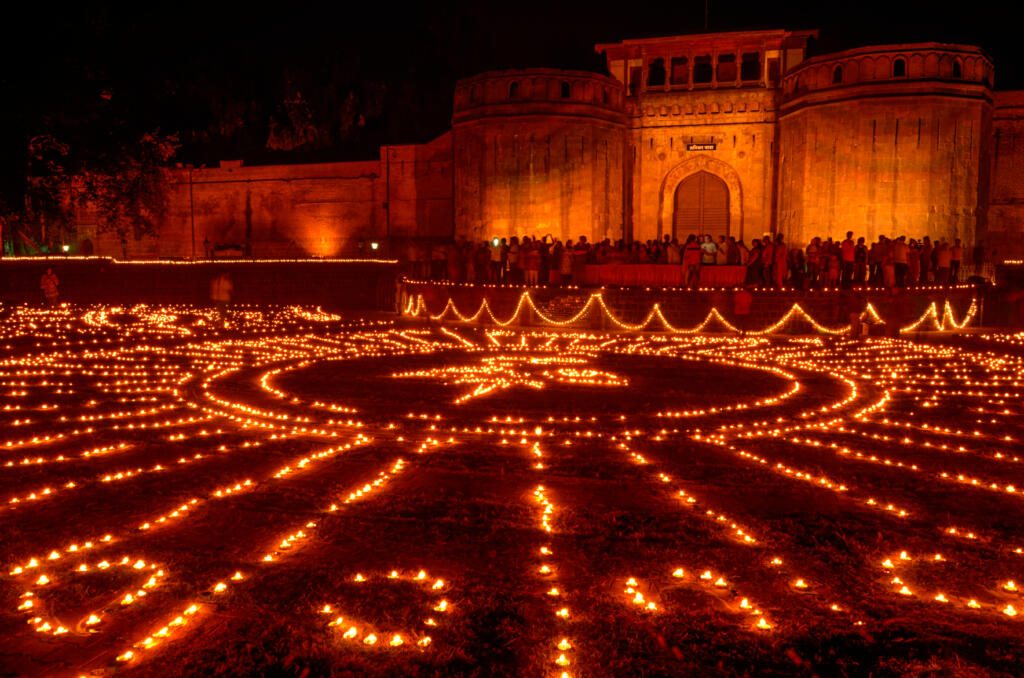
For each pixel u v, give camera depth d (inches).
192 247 1632.6
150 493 249.6
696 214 1288.1
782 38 1230.9
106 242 1673.2
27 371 516.1
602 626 162.4
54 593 177.8
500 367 546.0
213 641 156.3
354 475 271.3
